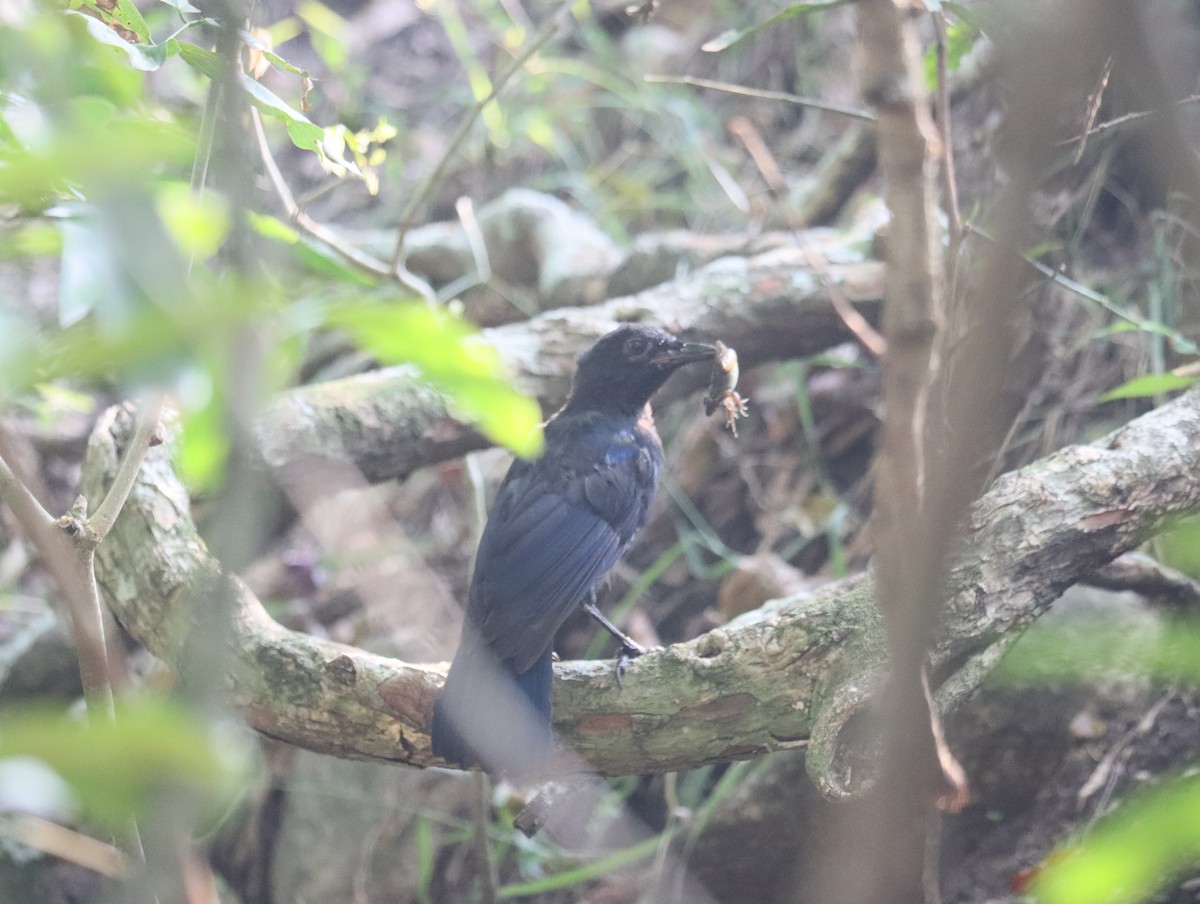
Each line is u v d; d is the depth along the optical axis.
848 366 11.97
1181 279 10.20
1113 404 10.41
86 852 6.14
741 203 13.78
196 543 7.80
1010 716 8.59
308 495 8.99
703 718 6.74
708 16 16.44
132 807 1.77
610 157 16.34
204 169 4.62
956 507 2.08
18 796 1.93
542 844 10.35
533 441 2.54
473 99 16.23
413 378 9.09
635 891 9.86
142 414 5.07
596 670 7.07
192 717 1.90
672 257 12.24
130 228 1.80
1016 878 7.95
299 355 10.64
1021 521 6.54
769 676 6.62
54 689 10.73
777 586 10.91
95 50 4.86
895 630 2.19
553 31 10.61
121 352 1.89
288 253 6.23
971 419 2.03
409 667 7.00
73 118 1.95
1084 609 7.89
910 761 2.30
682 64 16.11
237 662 7.04
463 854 10.52
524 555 8.35
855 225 11.68
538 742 6.75
